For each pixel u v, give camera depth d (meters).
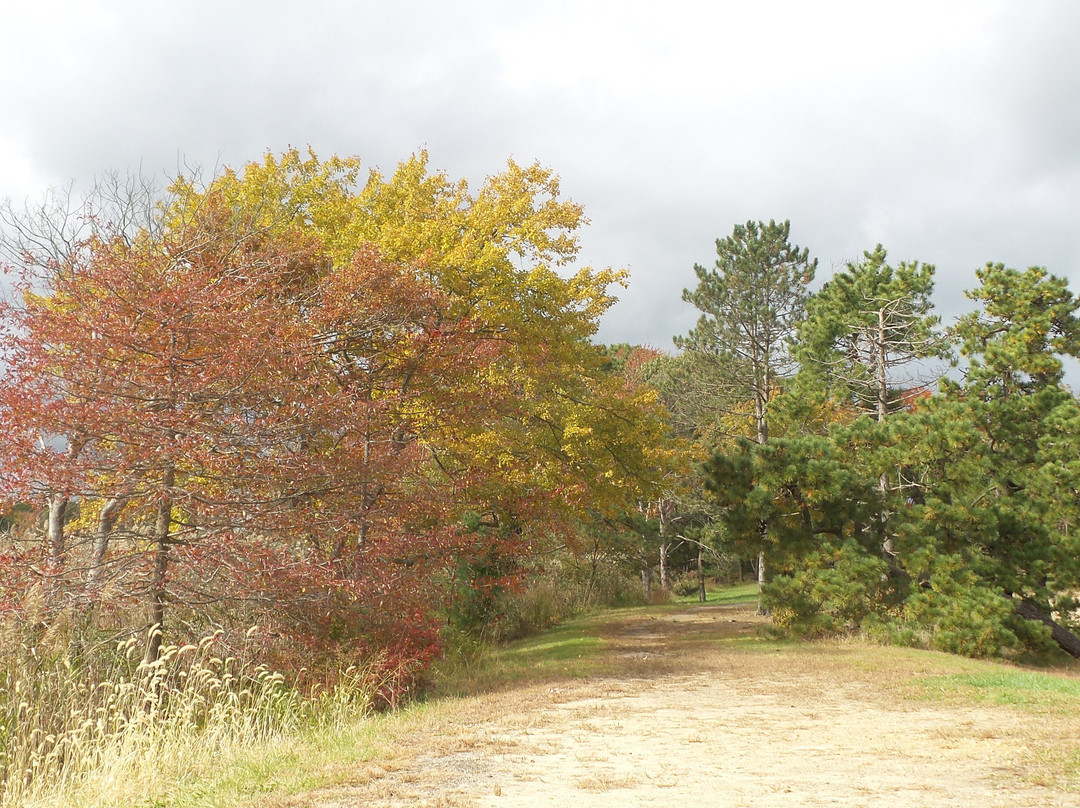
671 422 42.28
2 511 11.95
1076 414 23.11
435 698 13.23
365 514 15.23
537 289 22.62
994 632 19.48
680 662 17.02
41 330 12.64
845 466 22.91
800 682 13.69
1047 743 7.61
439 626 15.52
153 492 12.86
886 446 22.97
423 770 7.28
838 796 5.98
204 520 13.20
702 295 37.88
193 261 17.20
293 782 6.85
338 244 21.72
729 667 16.12
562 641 24.27
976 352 28.50
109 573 12.40
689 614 35.22
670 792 6.29
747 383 37.56
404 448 16.39
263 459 13.45
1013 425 23.75
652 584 54.69
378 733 9.58
